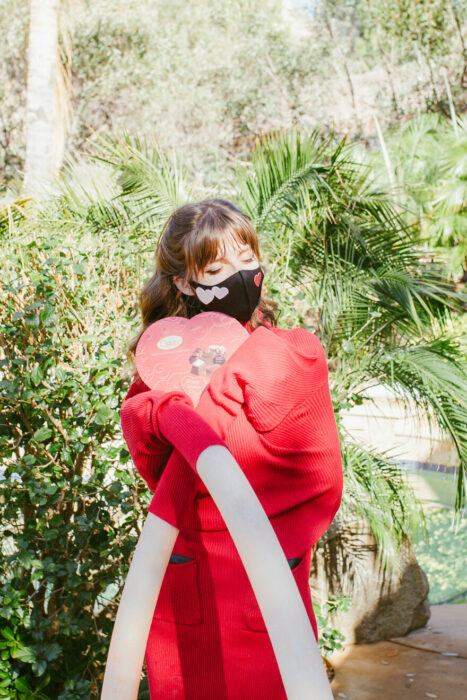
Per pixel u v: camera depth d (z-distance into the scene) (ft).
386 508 9.66
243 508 2.34
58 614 7.72
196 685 3.40
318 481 3.43
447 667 9.70
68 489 7.75
